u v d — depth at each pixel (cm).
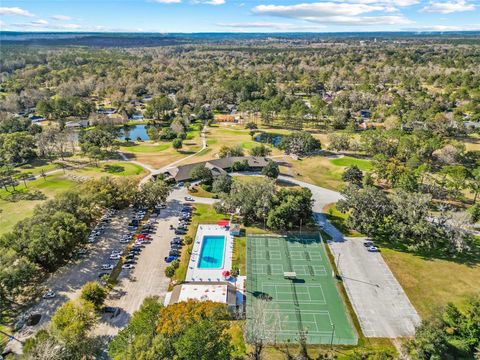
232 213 11562
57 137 17538
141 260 9131
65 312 6400
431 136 16700
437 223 9812
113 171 15450
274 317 7388
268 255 9456
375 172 13825
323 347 6669
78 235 8875
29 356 5469
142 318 6016
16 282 7294
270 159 15538
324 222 11088
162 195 11769
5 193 13200
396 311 7556
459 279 8519
